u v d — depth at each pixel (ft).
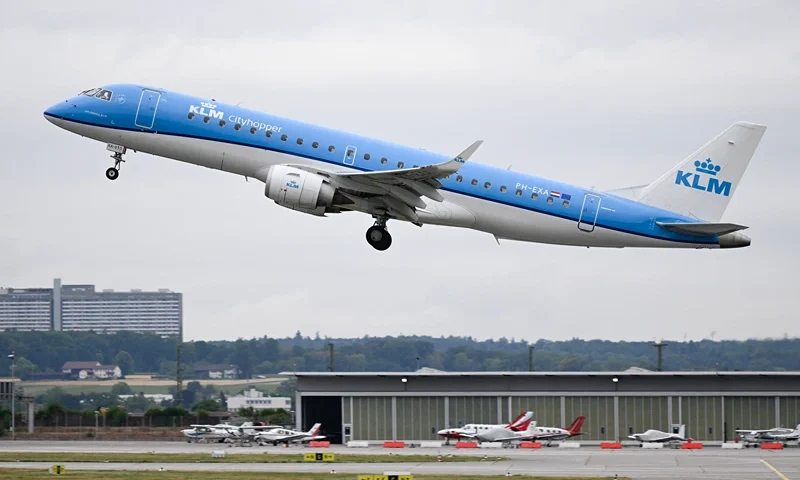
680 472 481.87
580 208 528.22
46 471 466.70
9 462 526.98
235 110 519.60
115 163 533.96
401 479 418.10
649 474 473.26
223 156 516.32
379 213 515.50
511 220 523.70
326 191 497.05
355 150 512.22
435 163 513.86
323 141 513.04
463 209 520.83
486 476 451.53
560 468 501.97
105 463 522.06
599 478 446.60
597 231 530.68
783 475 469.57
